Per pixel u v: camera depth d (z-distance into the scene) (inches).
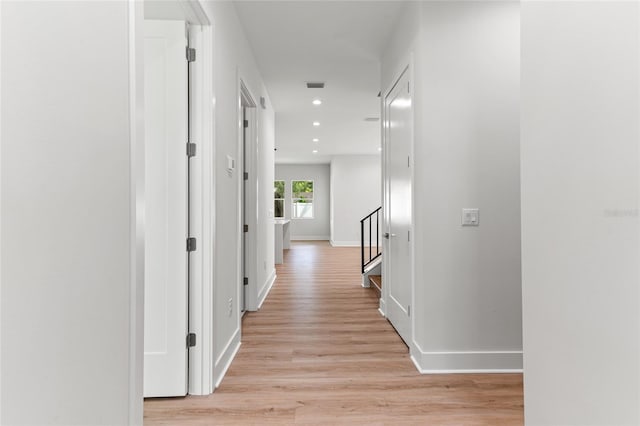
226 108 100.0
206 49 83.0
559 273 44.9
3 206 25.7
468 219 96.9
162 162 81.0
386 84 142.4
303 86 183.9
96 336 36.7
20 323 27.2
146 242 80.8
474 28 97.0
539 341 49.1
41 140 29.3
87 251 35.2
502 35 97.2
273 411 76.0
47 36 30.0
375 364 100.4
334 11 115.9
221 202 93.7
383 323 138.9
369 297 182.2
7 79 26.1
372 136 311.3
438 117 96.8
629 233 34.6
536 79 49.0
